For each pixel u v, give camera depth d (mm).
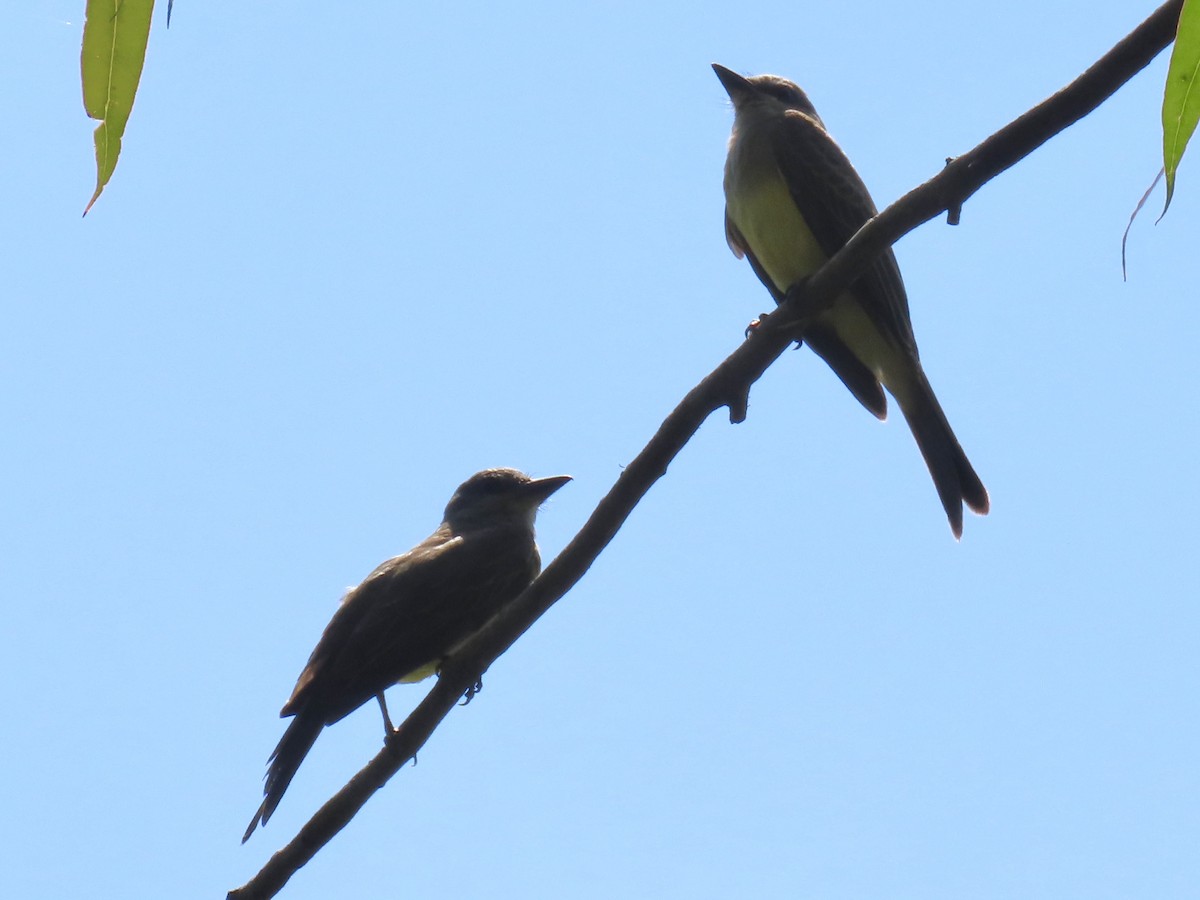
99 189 4527
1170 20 6605
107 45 4461
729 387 7418
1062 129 6984
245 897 8016
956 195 7172
